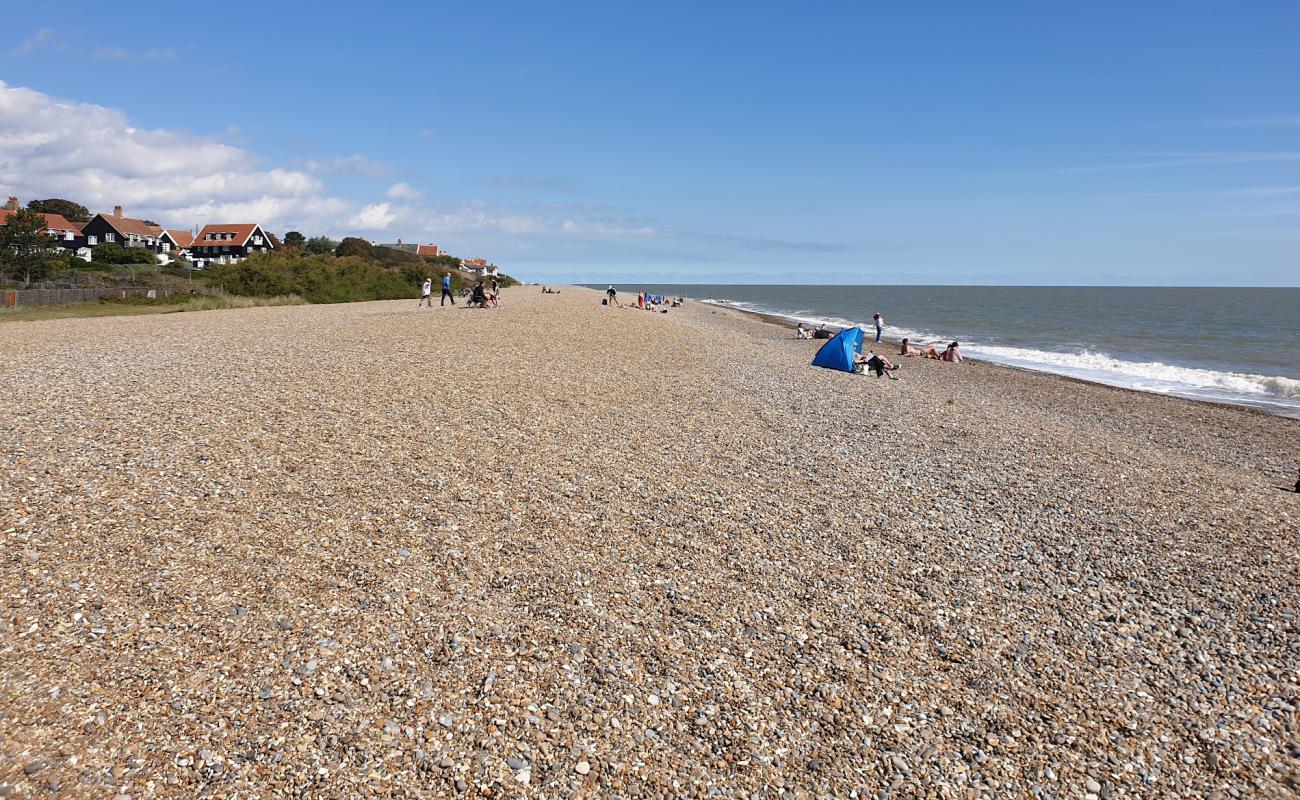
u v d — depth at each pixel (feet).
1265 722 18.45
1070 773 16.48
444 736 16.30
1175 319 220.84
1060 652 21.17
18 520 23.00
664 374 60.54
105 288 126.93
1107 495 34.86
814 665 19.97
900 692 19.02
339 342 61.52
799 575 24.86
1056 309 290.76
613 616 21.59
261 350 55.36
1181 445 52.85
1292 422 63.41
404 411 39.68
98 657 17.54
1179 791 16.11
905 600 23.65
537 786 15.14
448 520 26.76
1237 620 23.31
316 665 18.20
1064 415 63.16
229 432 33.06
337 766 15.16
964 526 29.84
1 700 15.79
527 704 17.57
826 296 502.79
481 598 21.94
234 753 15.24
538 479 31.53
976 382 80.48
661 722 17.34
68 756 14.66
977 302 372.79
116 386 39.78
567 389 49.78
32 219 150.00
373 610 20.75
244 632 19.13
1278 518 32.89
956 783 16.05
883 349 113.60
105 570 21.04
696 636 20.95
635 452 36.58
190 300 121.90
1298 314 257.96
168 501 25.52
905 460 38.81
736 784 15.65
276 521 25.16
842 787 15.76
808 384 62.49
